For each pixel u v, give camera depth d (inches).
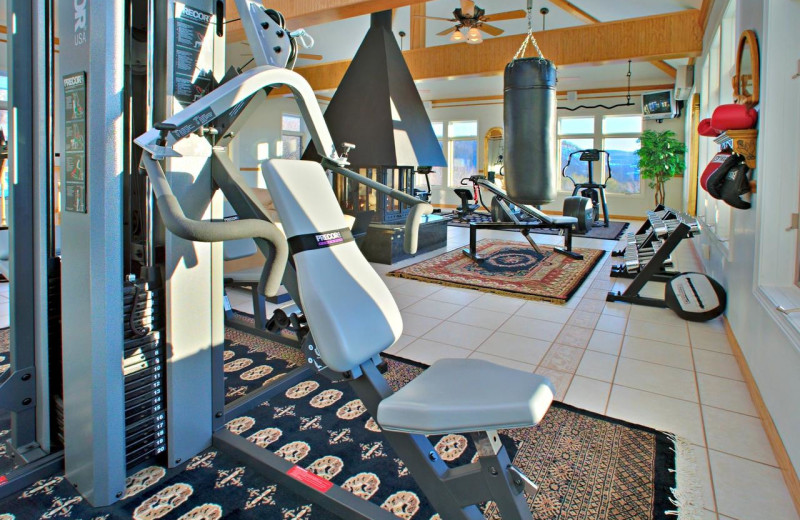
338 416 90.1
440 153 270.4
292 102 498.0
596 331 137.2
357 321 57.8
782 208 93.4
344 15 184.4
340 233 63.1
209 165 72.8
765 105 93.8
